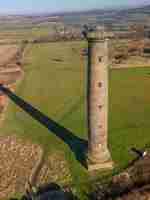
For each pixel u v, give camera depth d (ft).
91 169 119.34
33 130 164.55
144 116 178.40
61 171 121.60
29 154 138.41
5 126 171.42
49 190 107.55
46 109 197.26
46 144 147.33
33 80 278.26
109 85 255.91
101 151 119.75
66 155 134.41
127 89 240.53
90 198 102.73
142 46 465.47
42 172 122.31
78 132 157.99
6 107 202.69
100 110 111.86
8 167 128.36
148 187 106.01
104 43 103.96
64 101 213.66
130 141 144.46
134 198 100.07
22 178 119.14
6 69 329.72
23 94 233.35
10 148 145.28
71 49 464.24
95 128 115.34
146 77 280.10
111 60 365.81
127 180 111.24
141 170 117.29
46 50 463.83
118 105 200.64
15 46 521.24
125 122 169.78
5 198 106.73
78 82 267.18
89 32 102.68
